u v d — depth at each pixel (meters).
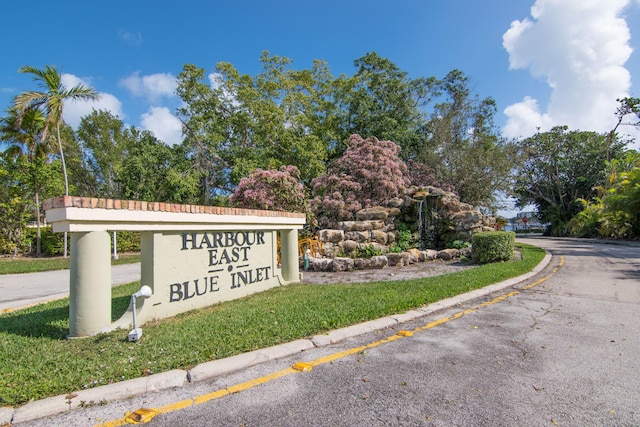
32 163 21.39
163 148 24.69
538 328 5.14
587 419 2.84
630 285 8.34
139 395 3.34
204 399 3.26
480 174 23.92
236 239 7.34
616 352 4.20
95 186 35.84
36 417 2.98
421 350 4.34
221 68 25.58
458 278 8.57
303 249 12.85
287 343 4.43
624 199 23.53
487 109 28.33
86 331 4.77
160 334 4.80
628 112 33.72
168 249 5.90
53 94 17.06
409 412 2.98
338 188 17.03
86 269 4.79
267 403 3.17
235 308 6.25
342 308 5.89
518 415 2.91
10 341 4.70
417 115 29.80
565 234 37.19
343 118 28.55
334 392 3.34
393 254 11.53
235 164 23.97
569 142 40.81
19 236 22.34
